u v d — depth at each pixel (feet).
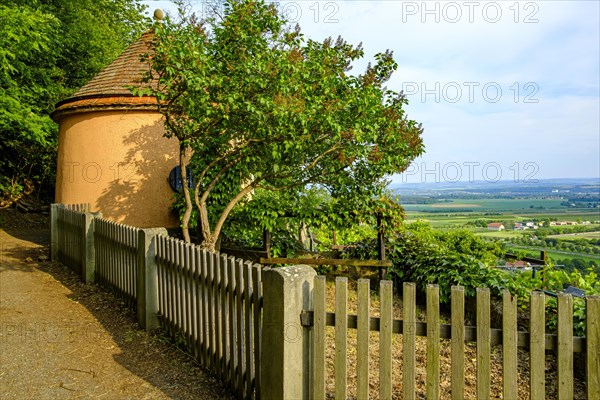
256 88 20.03
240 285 12.51
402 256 28.99
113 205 36.04
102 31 73.87
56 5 68.90
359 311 9.93
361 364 9.94
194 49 18.83
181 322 16.58
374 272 29.30
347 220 28.22
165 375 14.47
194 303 15.70
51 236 32.91
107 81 37.45
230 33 20.80
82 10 71.56
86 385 13.83
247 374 12.24
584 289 19.44
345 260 27.68
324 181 24.80
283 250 30.71
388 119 23.41
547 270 22.81
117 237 22.61
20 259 33.14
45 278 27.55
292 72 20.45
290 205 29.27
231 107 19.92
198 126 22.24
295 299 10.41
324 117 20.06
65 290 24.90
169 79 19.38
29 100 55.83
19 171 62.64
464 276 22.67
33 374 14.58
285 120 19.80
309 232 37.32
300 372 10.59
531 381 9.02
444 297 23.38
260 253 29.53
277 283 10.35
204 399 12.91
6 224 51.24
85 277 26.08
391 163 23.48
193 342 15.69
